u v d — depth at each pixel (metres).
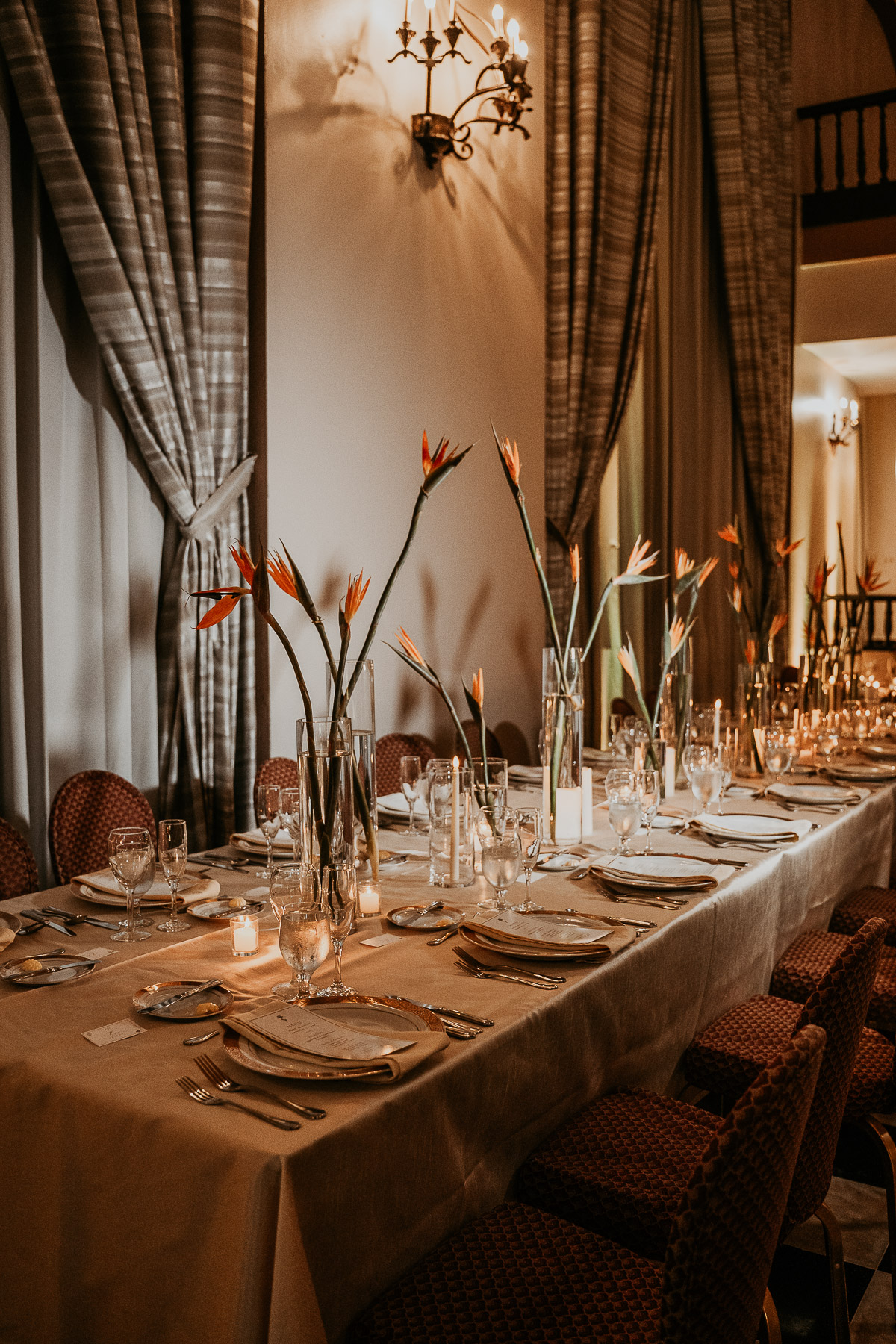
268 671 3.62
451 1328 1.29
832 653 6.32
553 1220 1.53
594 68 5.43
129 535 3.31
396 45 4.16
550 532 5.50
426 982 1.71
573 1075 1.75
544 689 2.76
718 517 7.61
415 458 4.32
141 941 1.89
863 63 9.88
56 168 2.94
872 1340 2.07
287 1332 1.17
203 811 3.40
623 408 5.88
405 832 2.87
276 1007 1.50
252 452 3.64
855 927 3.14
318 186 3.82
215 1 3.31
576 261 5.50
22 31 2.86
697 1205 1.16
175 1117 1.24
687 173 6.98
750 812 3.19
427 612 4.43
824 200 8.68
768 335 7.75
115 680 3.23
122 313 3.07
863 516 11.98
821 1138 1.69
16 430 2.98
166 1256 1.24
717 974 2.29
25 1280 1.38
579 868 2.43
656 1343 1.28
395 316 4.20
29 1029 1.50
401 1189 1.34
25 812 2.94
